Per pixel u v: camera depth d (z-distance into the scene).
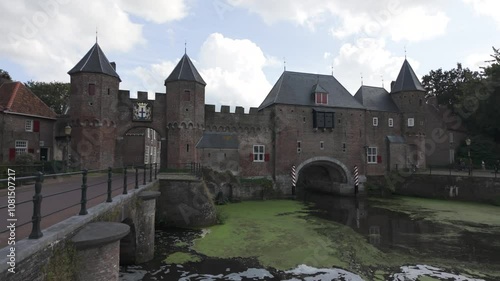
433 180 28.52
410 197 29.88
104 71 23.77
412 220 20.02
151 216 12.03
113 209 8.39
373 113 33.44
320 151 30.81
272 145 29.91
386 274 11.24
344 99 32.75
